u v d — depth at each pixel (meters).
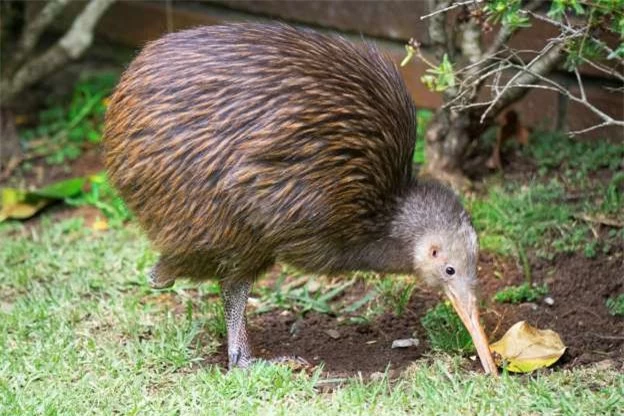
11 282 7.84
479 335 6.38
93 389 6.21
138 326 7.05
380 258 6.57
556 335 6.66
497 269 7.74
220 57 6.10
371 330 7.16
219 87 6.04
